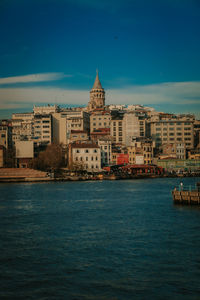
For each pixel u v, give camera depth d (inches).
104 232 2694.4
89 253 2194.9
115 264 2005.4
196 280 1793.8
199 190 4010.8
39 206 3944.4
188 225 2886.3
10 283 1785.2
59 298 1637.6
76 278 1831.9
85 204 4062.5
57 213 3496.6
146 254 2160.4
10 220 3164.4
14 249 2292.1
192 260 2052.2
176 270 1914.4
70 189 5871.1
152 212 3476.9
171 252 2191.2
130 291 1692.9
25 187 6446.9
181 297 1635.1
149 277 1833.2
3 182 7854.3
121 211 3560.5
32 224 2997.0
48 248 2304.4
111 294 1667.1
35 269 1952.5
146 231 2709.2
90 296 1652.3
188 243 2370.8
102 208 3762.3
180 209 3612.2
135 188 5841.5
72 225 2945.4
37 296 1656.0
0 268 1973.4
